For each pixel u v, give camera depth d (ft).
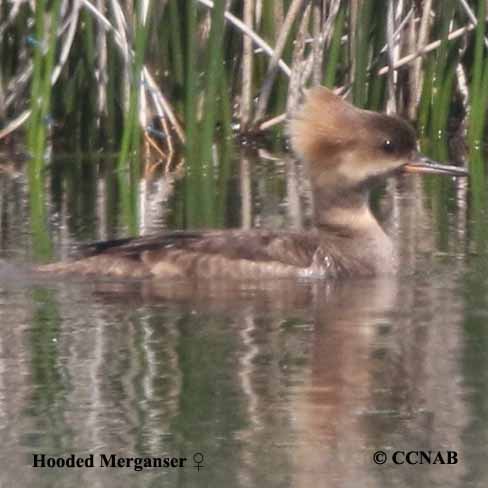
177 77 65.00
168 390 32.68
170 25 64.34
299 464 28.86
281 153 66.85
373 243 44.32
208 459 29.37
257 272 42.75
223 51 64.85
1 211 52.75
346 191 44.62
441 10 64.69
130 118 60.44
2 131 63.46
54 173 61.57
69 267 43.14
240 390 32.76
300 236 44.32
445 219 51.52
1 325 37.50
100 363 34.45
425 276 43.06
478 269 43.78
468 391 32.60
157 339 36.19
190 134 61.82
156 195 56.29
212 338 36.47
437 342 35.99
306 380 33.27
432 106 66.49
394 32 65.51
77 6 60.85
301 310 39.17
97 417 31.22
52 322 37.81
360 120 45.37
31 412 31.53
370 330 37.09
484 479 28.37
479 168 62.85
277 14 65.77
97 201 54.90
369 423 31.01
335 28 62.28
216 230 44.68
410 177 61.52
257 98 68.23
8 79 66.39
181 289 41.57
